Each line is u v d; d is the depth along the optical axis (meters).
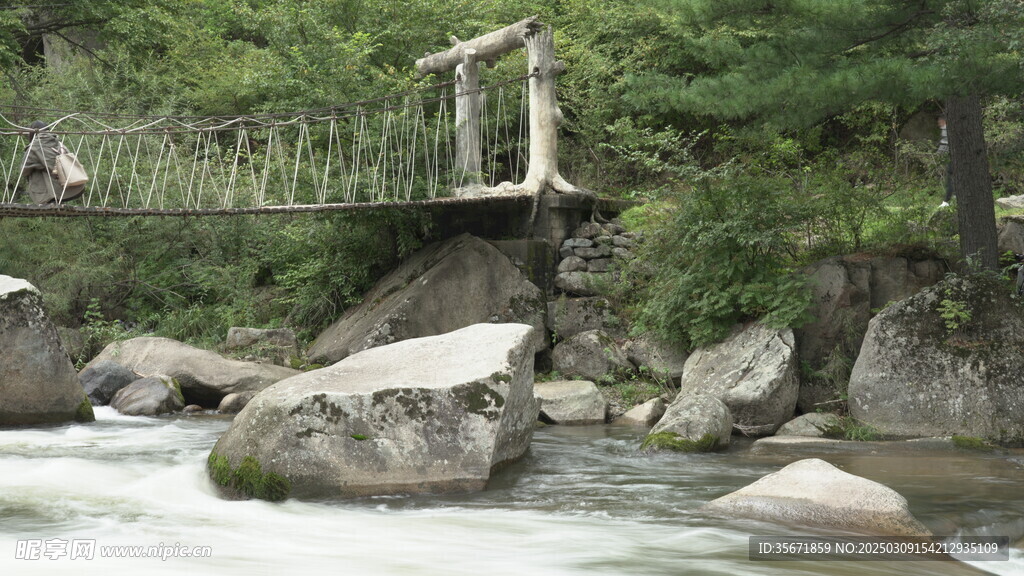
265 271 17.84
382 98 14.12
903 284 10.45
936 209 11.13
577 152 19.05
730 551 5.19
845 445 8.69
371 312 14.07
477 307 13.45
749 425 9.54
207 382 12.39
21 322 10.55
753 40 15.07
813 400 10.01
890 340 9.38
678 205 11.95
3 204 10.66
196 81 21.61
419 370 7.23
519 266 13.83
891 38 9.79
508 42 14.70
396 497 6.55
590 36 19.62
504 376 7.12
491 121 18.16
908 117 17.80
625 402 11.23
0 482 6.96
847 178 13.21
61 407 10.62
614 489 6.95
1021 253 10.78
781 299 10.23
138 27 20.97
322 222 15.36
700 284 11.03
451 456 6.75
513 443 7.68
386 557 5.03
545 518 6.02
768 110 9.59
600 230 14.04
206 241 17.84
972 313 9.29
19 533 5.51
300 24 17.95
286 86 17.27
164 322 16.28
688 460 8.25
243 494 6.49
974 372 8.95
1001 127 13.32
